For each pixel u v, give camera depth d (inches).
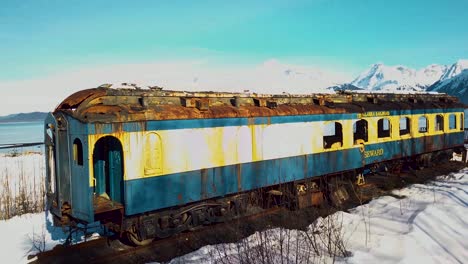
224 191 362.9
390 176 599.5
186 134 333.7
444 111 692.1
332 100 501.7
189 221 343.3
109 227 316.5
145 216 315.6
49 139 320.8
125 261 289.0
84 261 288.5
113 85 318.3
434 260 253.3
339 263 242.2
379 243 279.4
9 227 373.7
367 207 414.6
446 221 342.6
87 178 274.4
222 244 297.1
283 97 436.1
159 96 331.9
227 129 364.5
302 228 339.3
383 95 590.9
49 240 341.7
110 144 318.7
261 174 394.0
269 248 258.5
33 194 472.1
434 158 705.0
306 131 438.6
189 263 258.4
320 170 454.9
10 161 730.8
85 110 287.0
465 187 494.3
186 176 334.6
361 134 549.3
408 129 620.7
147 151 309.0
